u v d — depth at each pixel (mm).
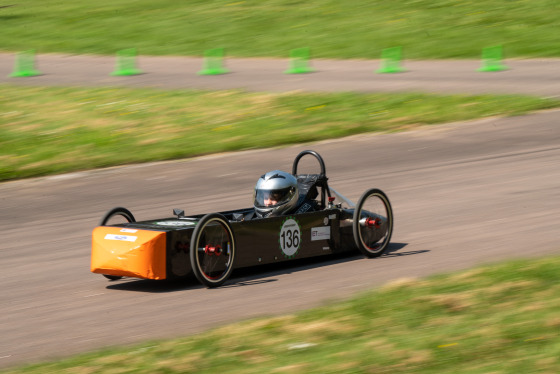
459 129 73500
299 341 25562
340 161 63531
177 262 32906
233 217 37031
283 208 36188
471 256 36906
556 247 37375
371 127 75812
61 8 183125
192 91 96438
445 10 148375
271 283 33781
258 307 30328
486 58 113750
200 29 152000
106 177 61094
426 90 91625
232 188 56281
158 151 68875
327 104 85250
